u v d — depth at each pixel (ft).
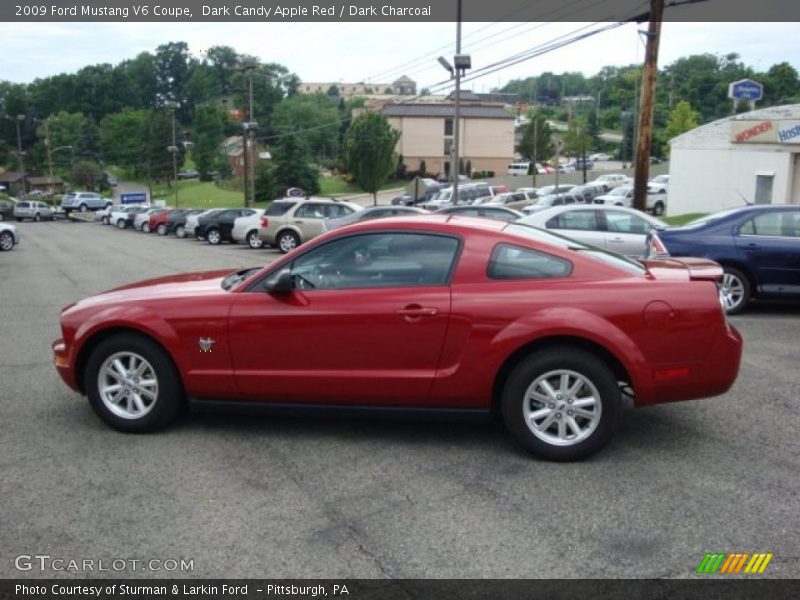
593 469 16.10
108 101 426.10
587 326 15.97
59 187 372.99
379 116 222.48
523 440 16.55
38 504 14.56
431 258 17.16
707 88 344.08
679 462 16.47
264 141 324.39
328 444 17.76
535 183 230.68
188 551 12.75
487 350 16.35
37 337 32.27
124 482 15.60
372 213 69.05
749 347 27.94
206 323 17.60
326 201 83.41
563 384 16.38
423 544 12.91
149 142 346.54
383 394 17.01
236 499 14.75
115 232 158.40
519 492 14.94
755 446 17.44
